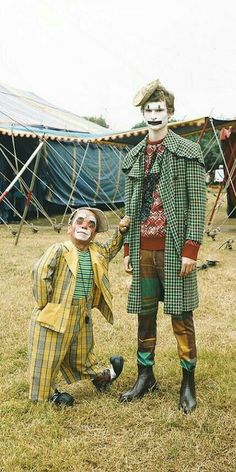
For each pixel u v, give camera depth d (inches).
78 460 105.3
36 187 617.6
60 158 621.3
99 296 135.0
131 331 189.0
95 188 668.1
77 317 129.4
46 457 106.7
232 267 308.8
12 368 153.7
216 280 274.4
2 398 133.8
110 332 187.2
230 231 506.3
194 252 122.6
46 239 438.3
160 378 145.9
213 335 185.8
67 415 125.2
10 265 309.9
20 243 409.7
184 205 124.3
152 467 104.3
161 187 124.7
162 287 132.5
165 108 124.4
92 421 122.7
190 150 122.8
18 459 105.0
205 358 161.3
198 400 132.5
